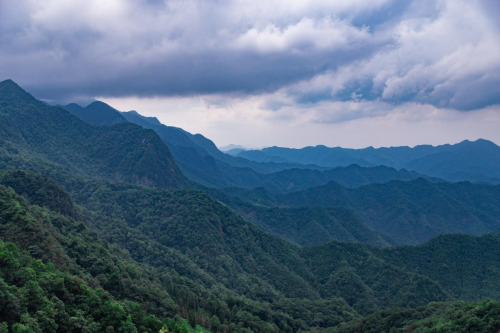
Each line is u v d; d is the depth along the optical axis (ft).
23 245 332.80
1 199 379.55
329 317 532.32
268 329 457.68
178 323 366.22
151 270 501.56
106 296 314.55
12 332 226.17
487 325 332.19
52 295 276.41
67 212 533.55
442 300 577.43
